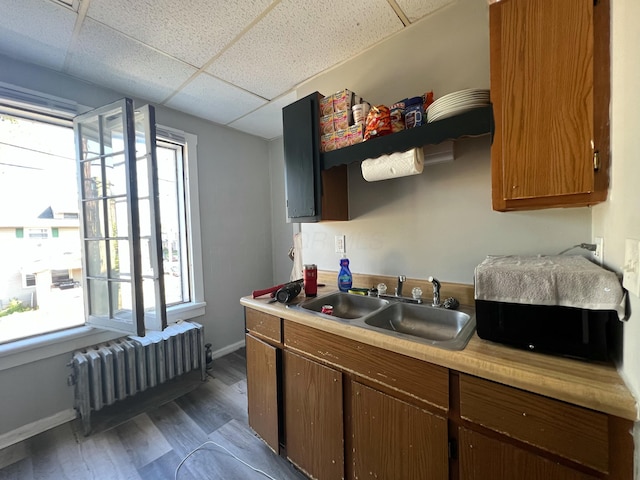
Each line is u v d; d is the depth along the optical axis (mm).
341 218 1678
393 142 1214
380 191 1602
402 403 940
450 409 840
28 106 1629
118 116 1713
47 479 1350
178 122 2328
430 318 1299
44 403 1693
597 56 741
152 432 1668
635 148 570
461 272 1338
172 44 1493
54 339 1701
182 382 2217
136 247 1627
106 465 1434
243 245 2832
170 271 2439
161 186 2365
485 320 880
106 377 1762
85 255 1846
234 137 2750
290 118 1645
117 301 1812
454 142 1300
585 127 766
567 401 649
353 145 1367
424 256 1452
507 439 745
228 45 1511
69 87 1790
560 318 762
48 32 1377
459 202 1327
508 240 1206
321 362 1190
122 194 1713
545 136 820
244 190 2840
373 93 1575
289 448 1355
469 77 1263
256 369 1493
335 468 1155
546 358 773
